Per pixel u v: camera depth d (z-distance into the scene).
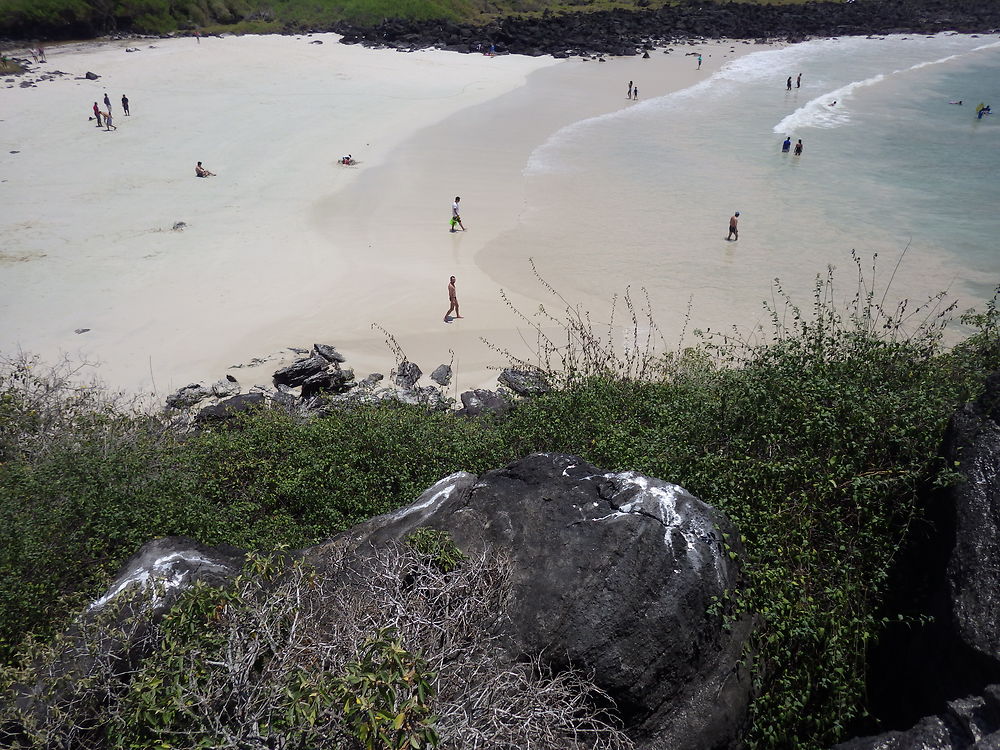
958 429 7.98
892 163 45.34
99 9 80.00
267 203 37.50
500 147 47.97
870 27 107.75
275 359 23.98
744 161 45.72
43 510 11.02
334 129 51.12
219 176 41.22
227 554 9.27
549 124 54.06
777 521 8.41
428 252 32.47
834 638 7.25
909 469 8.53
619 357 24.05
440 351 24.73
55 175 40.75
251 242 32.84
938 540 7.55
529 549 7.92
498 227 35.41
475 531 8.31
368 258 31.64
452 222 34.53
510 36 87.38
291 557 8.73
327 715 5.61
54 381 19.25
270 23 91.31
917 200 38.97
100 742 6.59
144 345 24.66
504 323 26.61
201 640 6.39
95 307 26.97
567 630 7.23
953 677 6.50
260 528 11.43
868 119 56.66
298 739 5.43
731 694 7.18
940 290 28.88
